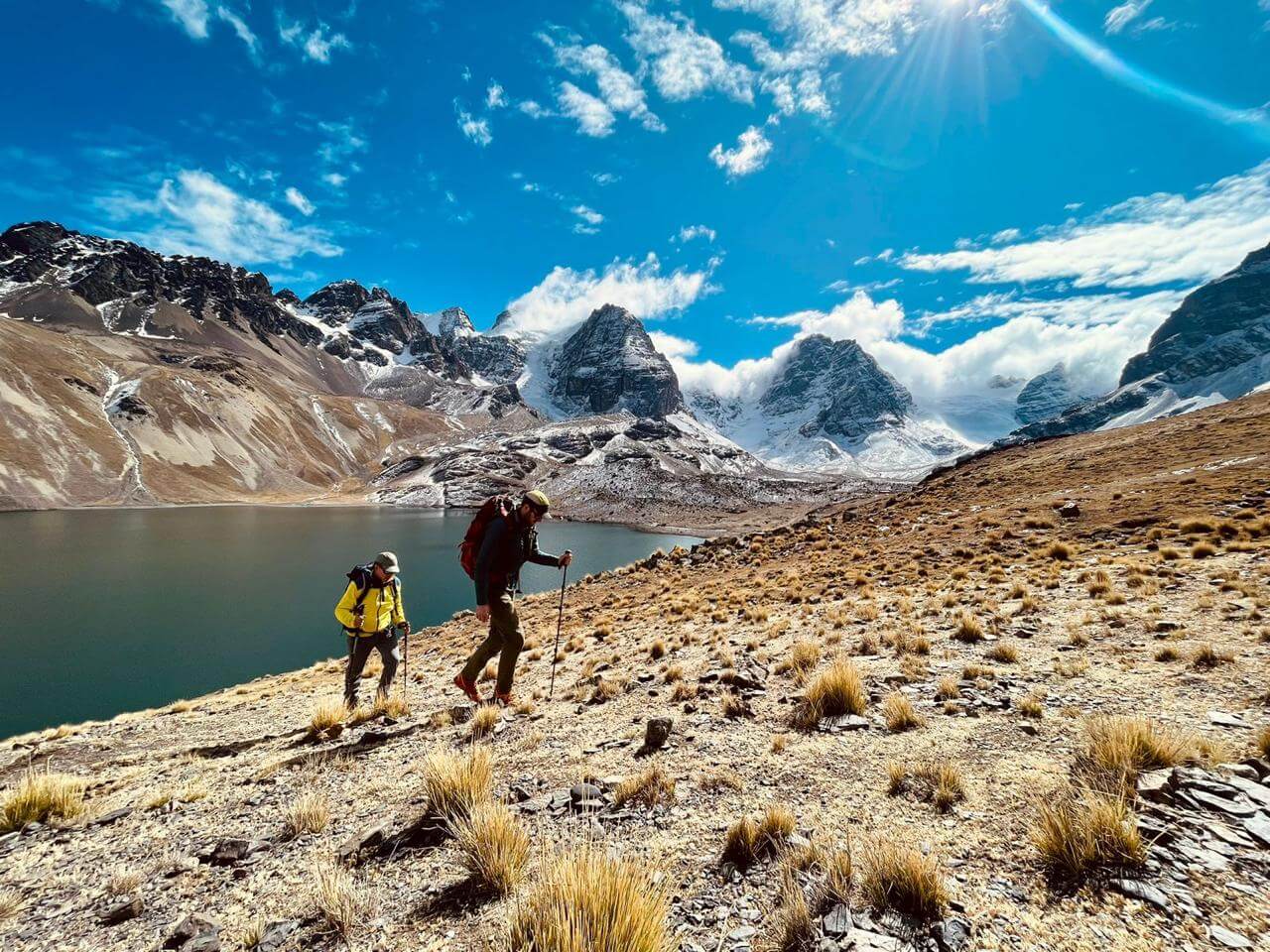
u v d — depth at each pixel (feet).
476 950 9.45
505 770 19.10
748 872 11.52
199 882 13.01
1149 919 8.89
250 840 15.02
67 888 13.42
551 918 9.18
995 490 112.37
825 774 16.33
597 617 68.85
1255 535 49.70
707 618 53.98
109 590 209.26
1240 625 27.53
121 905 11.94
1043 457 136.56
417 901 11.26
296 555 295.28
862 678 26.04
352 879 12.31
